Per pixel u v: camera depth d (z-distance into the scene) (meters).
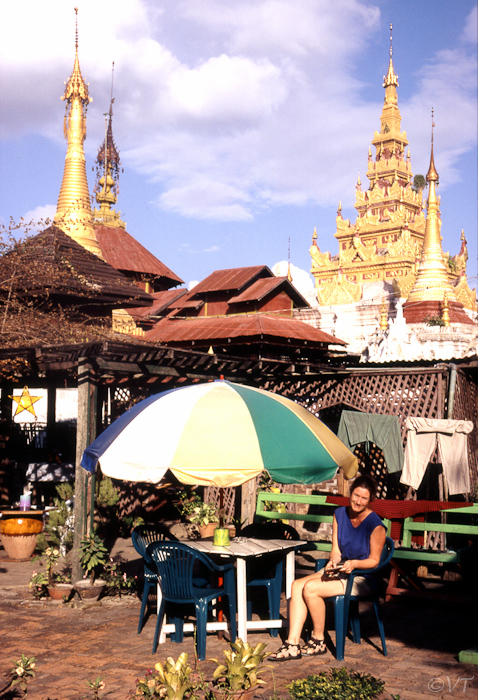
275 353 22.16
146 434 6.54
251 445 6.33
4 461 15.92
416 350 40.41
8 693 5.51
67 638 7.06
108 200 42.25
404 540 8.98
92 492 8.94
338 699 4.91
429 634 7.27
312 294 73.44
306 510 14.53
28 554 11.51
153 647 6.59
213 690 4.57
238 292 26.56
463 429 10.85
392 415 12.11
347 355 21.38
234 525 13.11
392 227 79.31
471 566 8.95
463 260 76.62
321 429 7.02
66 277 17.75
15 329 15.21
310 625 7.56
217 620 7.50
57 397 22.22
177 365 11.41
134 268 39.69
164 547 6.59
